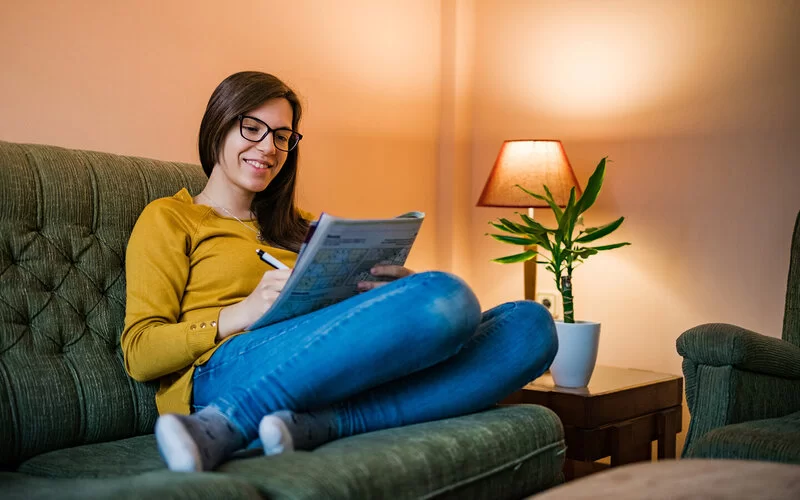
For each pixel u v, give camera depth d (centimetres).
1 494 105
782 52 254
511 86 316
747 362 183
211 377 146
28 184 157
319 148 280
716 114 268
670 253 278
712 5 268
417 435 128
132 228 172
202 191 183
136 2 227
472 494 130
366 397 136
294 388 126
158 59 232
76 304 158
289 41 268
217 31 247
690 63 273
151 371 151
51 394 145
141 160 181
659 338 280
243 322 149
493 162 321
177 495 93
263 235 179
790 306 219
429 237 322
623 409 229
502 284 320
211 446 116
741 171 263
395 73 306
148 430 160
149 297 156
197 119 243
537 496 101
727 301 266
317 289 141
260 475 107
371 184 299
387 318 125
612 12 289
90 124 218
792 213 253
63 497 95
